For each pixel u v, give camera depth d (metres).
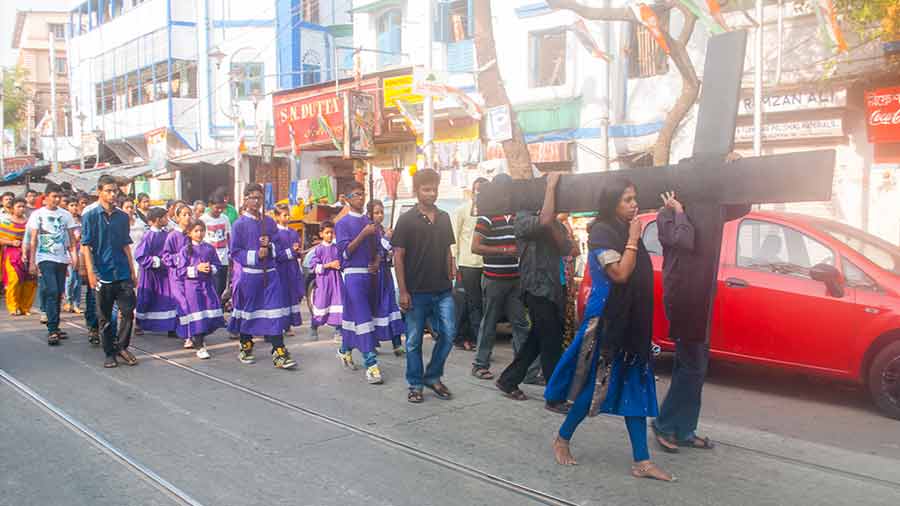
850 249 6.34
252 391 6.69
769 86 11.74
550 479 4.54
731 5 12.40
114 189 7.64
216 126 25.25
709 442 5.16
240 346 8.26
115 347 7.73
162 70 26.36
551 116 15.56
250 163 23.50
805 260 6.51
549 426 5.66
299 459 4.89
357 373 7.48
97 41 30.48
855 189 11.41
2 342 9.03
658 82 14.06
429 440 5.30
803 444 5.30
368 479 4.54
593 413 4.48
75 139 32.50
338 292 8.97
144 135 27.20
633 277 4.46
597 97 14.84
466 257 8.62
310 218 18.62
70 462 4.82
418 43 18.53
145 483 4.46
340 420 5.78
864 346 6.04
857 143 11.38
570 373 4.77
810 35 11.60
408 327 6.34
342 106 19.23
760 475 4.64
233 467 4.73
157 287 8.83
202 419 5.79
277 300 7.68
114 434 5.39
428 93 14.34
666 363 8.17
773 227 6.77
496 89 12.08
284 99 21.23
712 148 4.67
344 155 18.36
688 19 10.80
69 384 6.90
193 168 24.56
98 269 7.57
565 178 5.48
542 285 6.14
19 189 20.22
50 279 8.94
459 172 16.91
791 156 4.19
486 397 6.52
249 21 24.72
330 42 25.12
